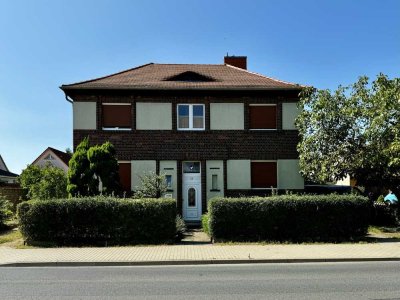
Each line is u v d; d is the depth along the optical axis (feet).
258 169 71.31
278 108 71.61
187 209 70.74
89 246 48.16
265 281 29.12
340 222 50.72
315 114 64.44
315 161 64.28
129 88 69.10
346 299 23.57
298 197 51.06
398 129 57.06
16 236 53.88
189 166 71.67
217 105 71.41
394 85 60.39
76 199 49.65
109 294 25.34
